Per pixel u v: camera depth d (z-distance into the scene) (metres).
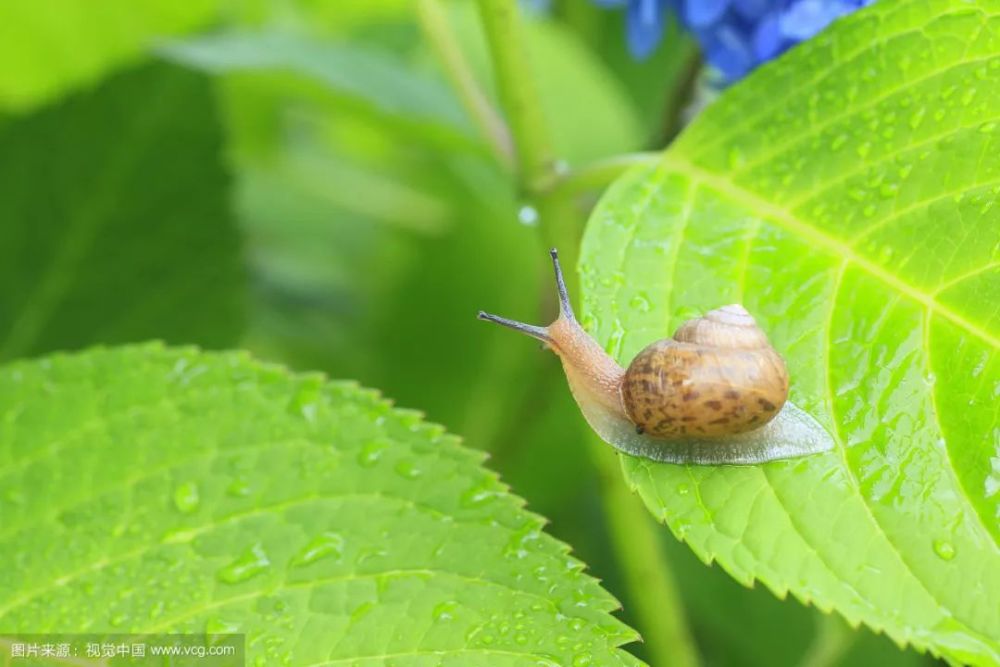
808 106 0.40
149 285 0.45
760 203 0.39
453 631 0.37
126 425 0.39
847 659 0.45
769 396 0.38
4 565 0.38
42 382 0.39
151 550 0.38
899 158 0.39
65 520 0.38
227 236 0.46
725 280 0.39
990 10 0.39
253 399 0.39
